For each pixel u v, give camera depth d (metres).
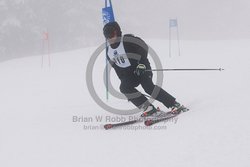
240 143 7.49
